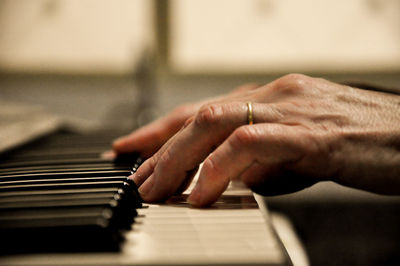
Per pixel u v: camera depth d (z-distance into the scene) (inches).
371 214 43.3
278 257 13.2
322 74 52.3
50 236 13.6
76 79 52.4
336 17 51.5
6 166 18.8
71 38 52.0
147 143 19.7
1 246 13.5
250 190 17.4
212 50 52.2
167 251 13.4
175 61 52.2
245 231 14.3
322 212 43.4
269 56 52.2
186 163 16.4
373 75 51.9
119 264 13.1
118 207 14.8
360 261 42.9
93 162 19.0
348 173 16.5
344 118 16.5
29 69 52.0
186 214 15.3
